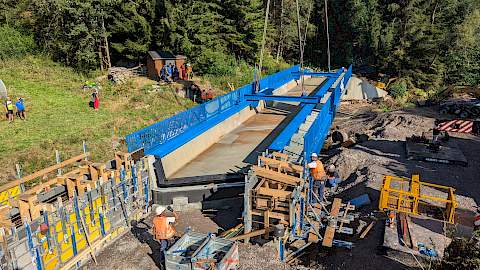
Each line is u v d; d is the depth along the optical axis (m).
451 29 44.97
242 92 22.95
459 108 27.70
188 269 8.36
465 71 45.16
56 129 20.47
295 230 11.01
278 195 10.43
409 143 20.22
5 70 29.14
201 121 18.28
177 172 14.54
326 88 26.88
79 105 24.94
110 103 25.56
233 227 11.42
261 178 11.16
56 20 33.75
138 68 33.97
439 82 45.50
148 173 12.59
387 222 12.03
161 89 28.23
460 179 16.05
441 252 10.41
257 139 18.97
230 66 38.38
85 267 9.55
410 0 47.44
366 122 28.58
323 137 19.05
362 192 15.16
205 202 12.65
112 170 11.39
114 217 10.89
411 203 12.27
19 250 7.94
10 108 21.09
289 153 15.22
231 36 41.97
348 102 40.75
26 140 18.64
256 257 9.82
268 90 26.83
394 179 13.44
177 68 31.28
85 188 10.41
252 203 10.80
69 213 9.23
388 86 45.22
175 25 33.81
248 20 42.56
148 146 13.89
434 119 26.73
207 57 35.75
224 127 19.89
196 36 35.34
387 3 51.31
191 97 28.75
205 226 11.57
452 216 11.48
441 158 17.84
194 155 16.38
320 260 11.05
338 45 56.81
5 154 16.73
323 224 12.49
